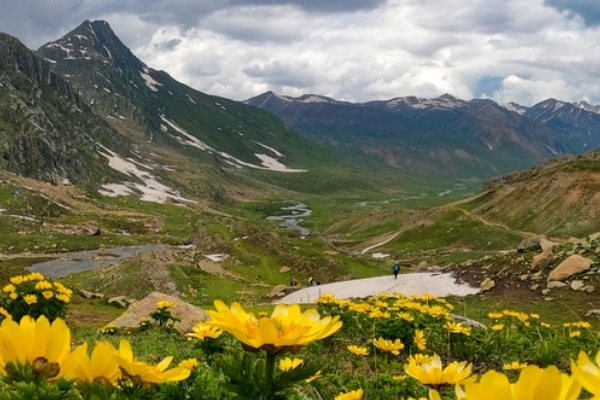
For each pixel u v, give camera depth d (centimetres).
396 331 752
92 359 181
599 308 2084
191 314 1519
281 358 279
